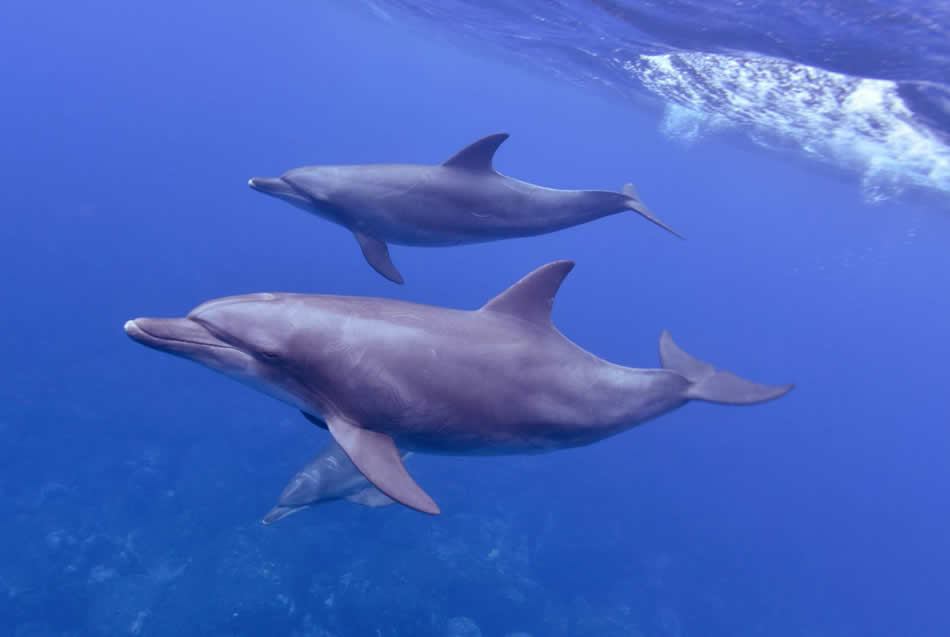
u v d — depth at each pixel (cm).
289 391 390
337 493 815
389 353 379
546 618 1248
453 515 1415
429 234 741
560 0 1606
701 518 1856
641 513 1758
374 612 1099
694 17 1355
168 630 998
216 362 374
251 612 1044
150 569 1088
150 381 1609
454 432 409
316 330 372
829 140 2086
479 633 1147
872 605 1767
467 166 722
